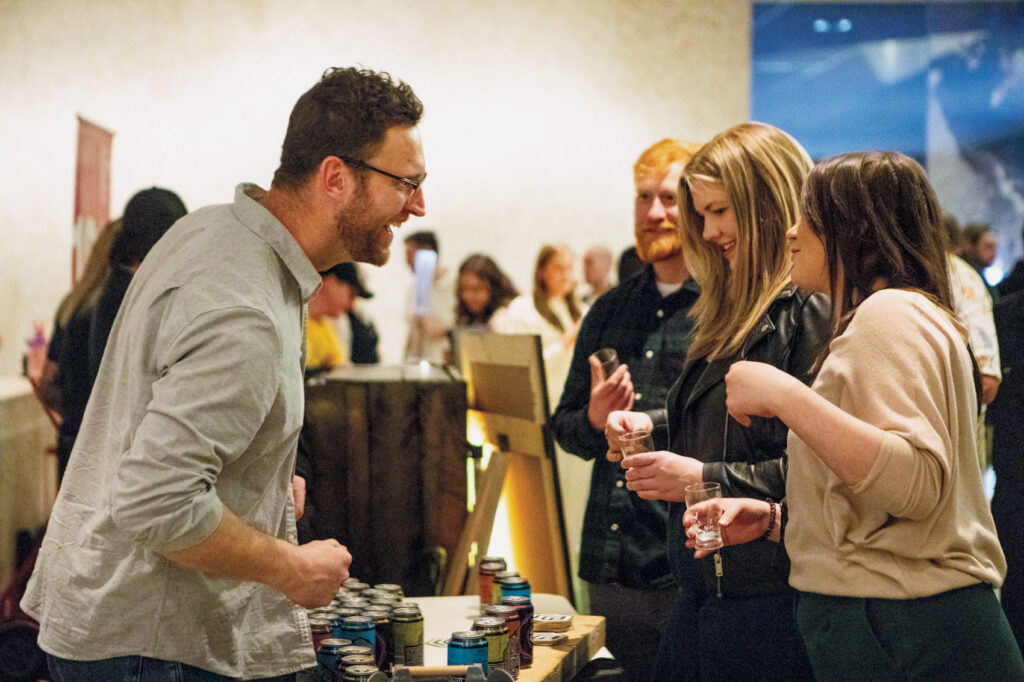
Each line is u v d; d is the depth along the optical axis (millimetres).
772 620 1801
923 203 1551
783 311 1913
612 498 2590
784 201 1947
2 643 3480
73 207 6586
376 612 1855
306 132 1516
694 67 7406
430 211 7379
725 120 7422
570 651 1996
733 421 1914
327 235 1549
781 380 1457
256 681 1527
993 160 7230
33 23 6684
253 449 1467
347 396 2832
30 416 4859
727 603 1847
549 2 7375
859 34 7309
